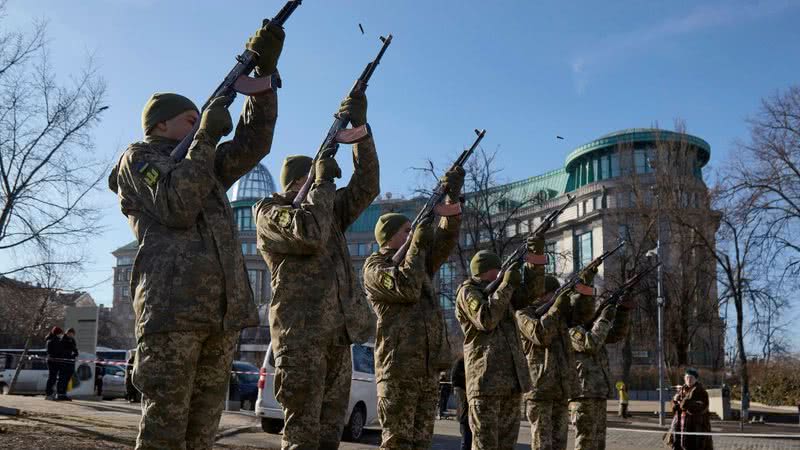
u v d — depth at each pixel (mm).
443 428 19766
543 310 10195
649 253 30391
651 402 46906
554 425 9938
